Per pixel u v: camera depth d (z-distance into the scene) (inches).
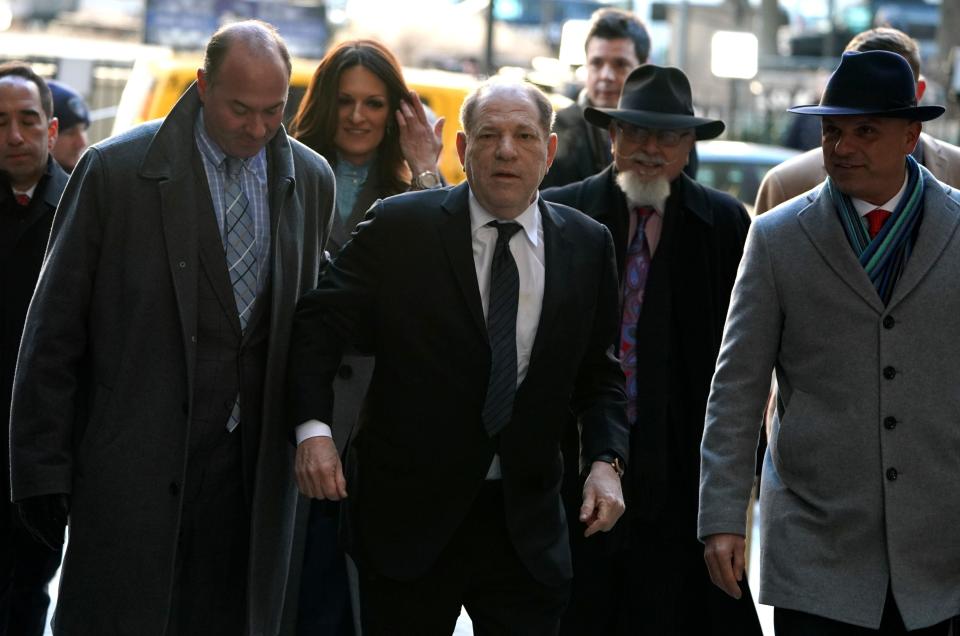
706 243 199.3
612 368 164.4
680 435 197.2
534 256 154.8
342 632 194.2
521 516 153.2
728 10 1325.0
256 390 160.6
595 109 202.4
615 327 162.4
